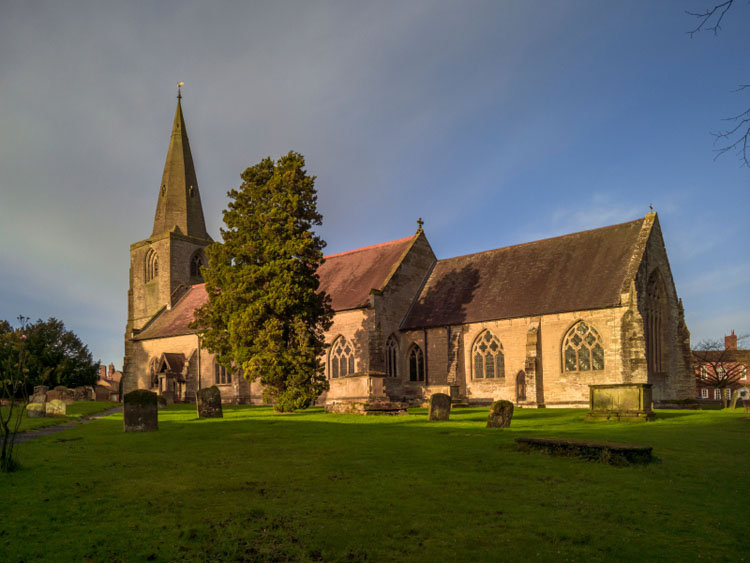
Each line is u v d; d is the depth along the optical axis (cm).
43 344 6931
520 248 5238
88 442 2083
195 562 886
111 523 1050
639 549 945
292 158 4184
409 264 5456
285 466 1552
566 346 4328
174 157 7838
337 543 964
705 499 1224
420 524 1051
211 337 4259
